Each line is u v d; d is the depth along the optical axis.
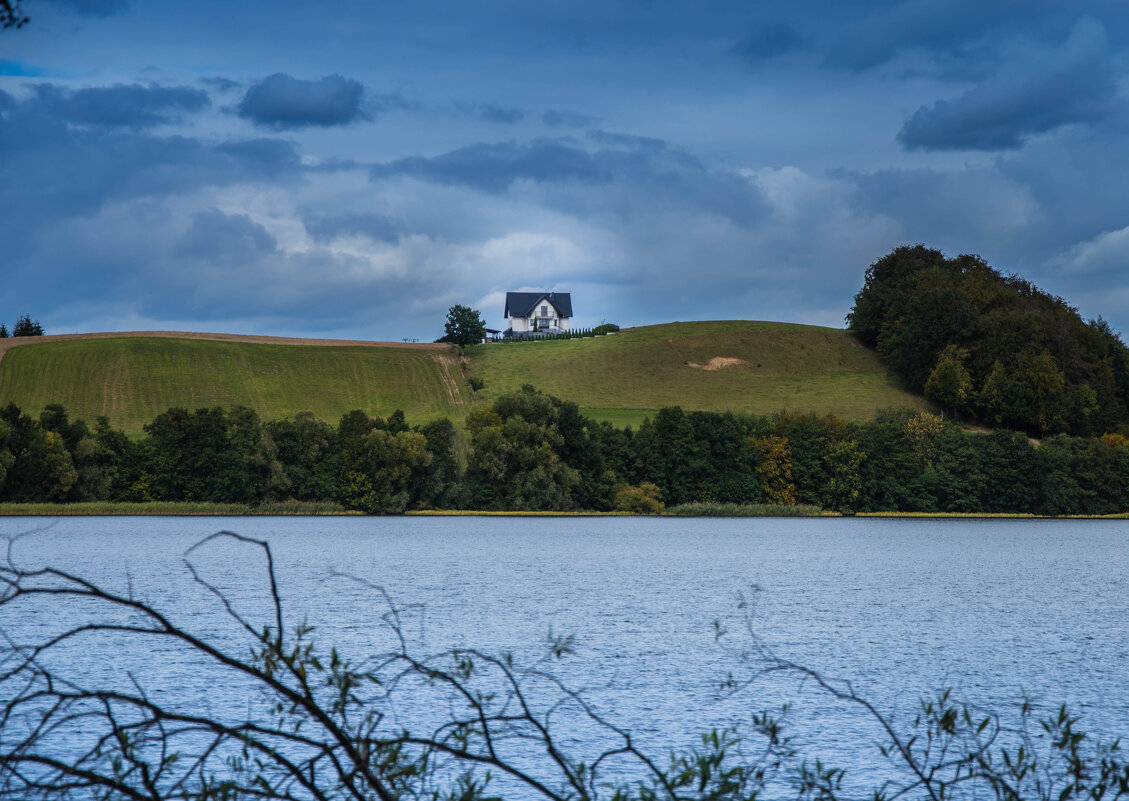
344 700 11.60
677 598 89.56
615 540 156.25
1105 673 59.00
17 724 39.59
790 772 36.94
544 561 122.44
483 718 12.38
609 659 60.50
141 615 74.12
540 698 49.78
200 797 11.25
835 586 101.44
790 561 127.69
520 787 35.56
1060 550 147.00
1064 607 88.31
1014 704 50.56
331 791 25.69
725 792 12.73
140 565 111.12
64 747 37.19
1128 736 43.53
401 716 43.78
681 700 50.50
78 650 60.41
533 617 76.62
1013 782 33.12
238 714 45.19
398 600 85.56
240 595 87.56
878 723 45.84
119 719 43.28
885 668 60.16
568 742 42.31
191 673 54.31
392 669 52.97
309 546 138.75
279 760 11.16
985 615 82.88
